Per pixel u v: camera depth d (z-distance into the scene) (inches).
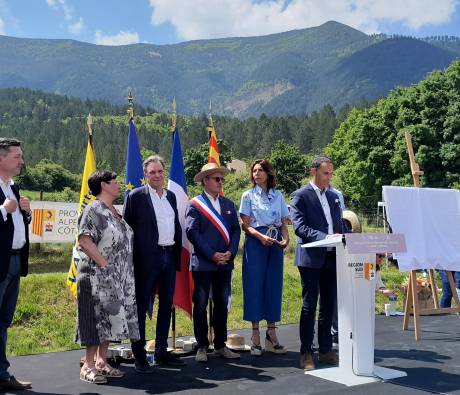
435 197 263.9
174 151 232.2
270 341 217.2
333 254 199.0
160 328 196.9
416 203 258.8
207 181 208.5
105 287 170.2
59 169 2930.6
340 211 207.6
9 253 160.2
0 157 163.8
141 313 187.6
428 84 1194.6
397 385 168.9
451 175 1121.4
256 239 213.9
